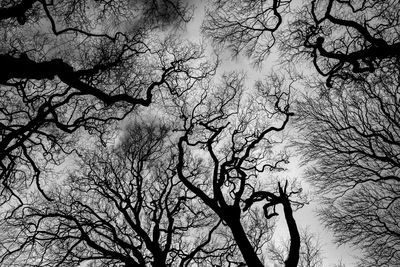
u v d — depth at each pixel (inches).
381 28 383.9
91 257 439.8
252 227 504.1
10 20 392.5
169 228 455.2
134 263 420.5
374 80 471.5
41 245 443.5
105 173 534.0
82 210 481.7
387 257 591.5
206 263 513.3
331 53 345.1
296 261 301.6
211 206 368.8
